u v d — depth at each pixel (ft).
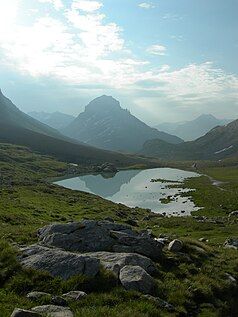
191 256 82.17
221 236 140.77
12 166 645.10
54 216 180.75
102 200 297.12
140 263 69.36
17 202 207.00
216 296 66.69
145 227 174.50
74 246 76.89
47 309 49.80
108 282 59.88
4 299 52.65
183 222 182.60
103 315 49.24
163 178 559.38
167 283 65.26
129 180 545.44
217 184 421.18
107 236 81.46
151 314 52.21
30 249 70.33
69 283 58.49
